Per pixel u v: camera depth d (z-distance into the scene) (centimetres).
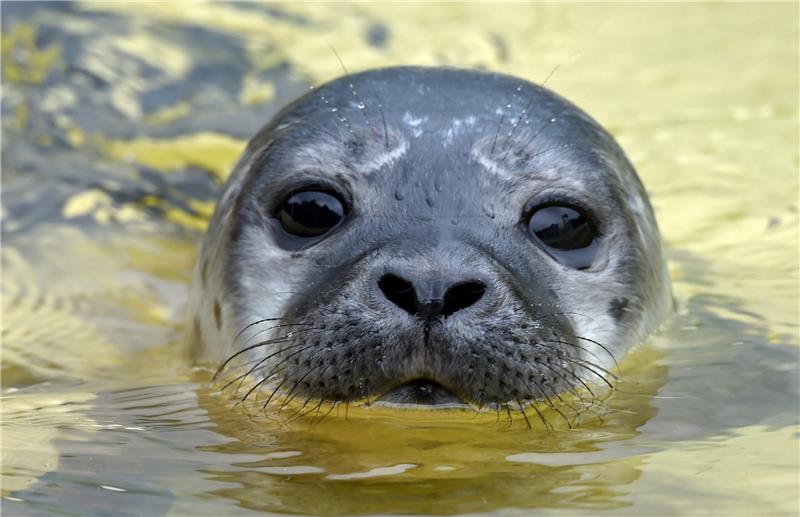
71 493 664
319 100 942
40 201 1421
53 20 1848
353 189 858
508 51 2036
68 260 1290
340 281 794
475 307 760
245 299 892
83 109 1636
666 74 1872
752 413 788
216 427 789
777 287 1079
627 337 905
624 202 924
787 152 1491
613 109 1700
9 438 771
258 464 711
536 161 870
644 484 661
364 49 1934
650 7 2288
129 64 1745
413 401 780
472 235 809
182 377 939
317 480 679
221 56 1820
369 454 725
